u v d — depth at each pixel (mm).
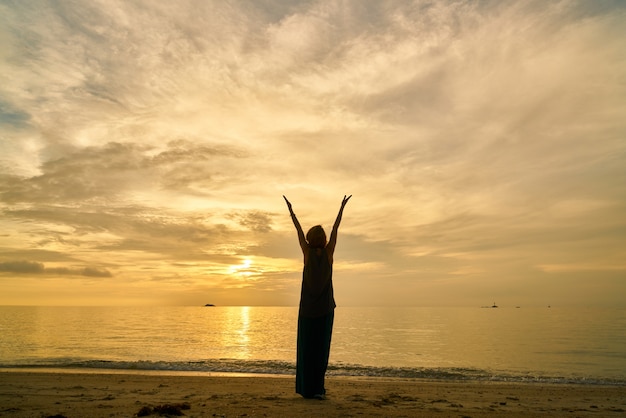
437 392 9922
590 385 14344
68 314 107500
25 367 16859
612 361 23203
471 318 101688
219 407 5820
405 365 20500
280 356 23125
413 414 5762
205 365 17641
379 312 154875
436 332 49938
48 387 9523
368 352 27703
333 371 16859
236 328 53969
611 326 65000
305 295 6102
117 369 16453
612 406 8250
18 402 6906
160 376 12359
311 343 6195
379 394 8391
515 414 6559
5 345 28734
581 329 57000
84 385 10039
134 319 81125
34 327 51656
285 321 77750
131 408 6023
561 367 20328
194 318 90875
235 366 17469
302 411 5484
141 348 27438
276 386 9867
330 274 6098
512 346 32375
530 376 16625
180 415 5250
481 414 6336
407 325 66062
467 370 18094
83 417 5281
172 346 29172
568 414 6879
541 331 52469
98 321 70500
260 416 5148
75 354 23297
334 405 6047
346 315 118938
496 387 11789
